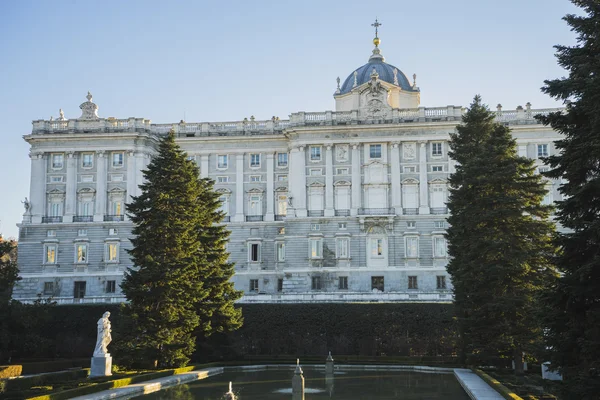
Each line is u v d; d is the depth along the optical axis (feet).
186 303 208.44
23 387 156.35
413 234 342.85
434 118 352.49
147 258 200.85
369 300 299.38
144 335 195.72
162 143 223.51
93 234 362.94
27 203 367.45
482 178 190.60
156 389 162.71
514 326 173.58
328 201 352.69
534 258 179.11
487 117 225.35
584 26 105.19
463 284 192.54
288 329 265.75
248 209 372.58
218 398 144.97
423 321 257.96
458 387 166.30
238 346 259.19
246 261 364.58
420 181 350.23
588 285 99.19
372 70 403.34
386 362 245.45
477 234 190.29
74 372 176.45
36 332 250.57
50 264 360.89
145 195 214.69
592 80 98.32
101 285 357.61
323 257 346.33
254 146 375.66
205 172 376.48
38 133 370.73
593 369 99.35
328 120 359.66
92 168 370.53
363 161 355.36
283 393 155.33
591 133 100.99
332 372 203.72
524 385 153.58
